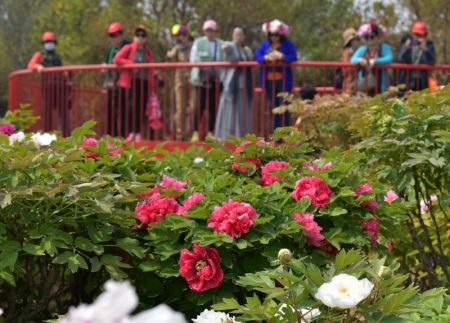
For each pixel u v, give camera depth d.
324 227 4.03
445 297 3.25
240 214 3.68
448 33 30.14
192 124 10.16
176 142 9.71
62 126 10.80
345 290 2.12
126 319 1.16
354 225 4.00
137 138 10.30
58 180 3.67
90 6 32.78
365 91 9.56
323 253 3.82
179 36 11.52
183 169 4.64
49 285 4.05
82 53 32.25
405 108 4.66
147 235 3.96
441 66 9.61
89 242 3.65
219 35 31.16
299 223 3.75
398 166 4.71
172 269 3.73
